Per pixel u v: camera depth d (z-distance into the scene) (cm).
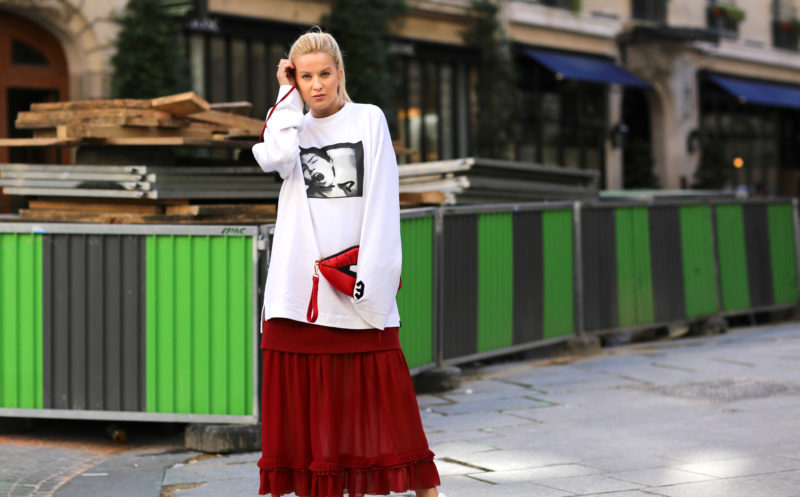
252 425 530
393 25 1745
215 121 645
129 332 541
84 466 491
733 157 2781
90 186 605
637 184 2455
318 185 331
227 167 639
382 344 331
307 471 330
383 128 334
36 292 546
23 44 1308
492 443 522
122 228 539
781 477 432
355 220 331
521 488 424
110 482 454
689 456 480
